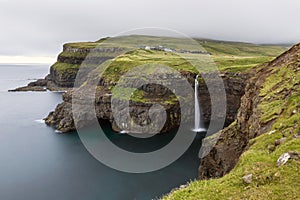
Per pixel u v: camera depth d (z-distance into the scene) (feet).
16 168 253.65
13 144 327.88
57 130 386.32
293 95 104.42
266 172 55.16
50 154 290.97
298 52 146.41
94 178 225.15
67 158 277.03
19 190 209.67
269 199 47.06
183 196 57.00
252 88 162.30
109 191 203.10
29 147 315.99
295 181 50.62
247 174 56.95
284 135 78.33
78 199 194.29
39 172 243.60
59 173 239.71
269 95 122.83
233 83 377.09
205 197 53.62
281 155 60.59
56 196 199.11
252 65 417.90
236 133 162.71
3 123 435.94
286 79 127.85
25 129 398.21
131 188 204.64
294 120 83.92
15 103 644.69
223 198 51.72
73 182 220.64
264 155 66.23
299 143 64.95
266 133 87.35
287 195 47.29
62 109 434.71
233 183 55.83
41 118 476.54
